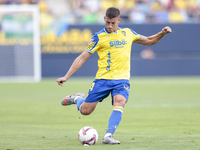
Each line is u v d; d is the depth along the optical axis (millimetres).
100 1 87875
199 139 20047
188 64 82188
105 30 19422
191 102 44281
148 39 20969
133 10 87500
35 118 32094
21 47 76188
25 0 87062
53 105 42344
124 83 19281
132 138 20250
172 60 81812
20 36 75688
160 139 20062
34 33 74500
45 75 80688
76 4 87562
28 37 75812
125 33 19781
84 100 21062
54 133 22953
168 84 69250
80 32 79312
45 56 80062
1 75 76625
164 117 31969
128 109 38375
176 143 18609
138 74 81938
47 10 86875
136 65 81688
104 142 18500
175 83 70938
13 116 33438
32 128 25656
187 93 55000
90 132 18219
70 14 87000
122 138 20516
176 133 22672
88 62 82000
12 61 76438
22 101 46312
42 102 45250
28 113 35594
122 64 19438
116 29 19422
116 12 18812
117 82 19219
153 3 88812
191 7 89062
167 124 27500
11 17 75062
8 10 73938
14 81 77500
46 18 79188
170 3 88938
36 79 76625
